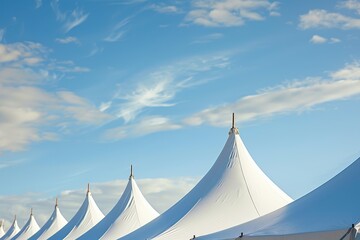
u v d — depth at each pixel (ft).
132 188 149.79
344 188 68.23
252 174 104.22
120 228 138.31
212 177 105.29
